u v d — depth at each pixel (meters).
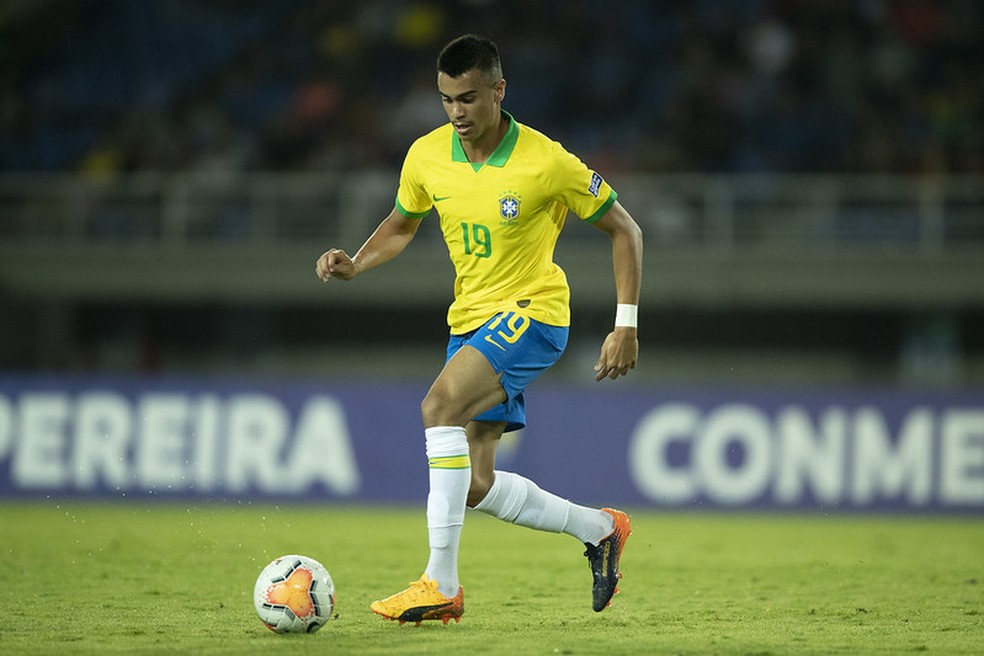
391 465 51.59
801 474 50.38
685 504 51.00
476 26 75.50
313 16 77.38
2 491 51.50
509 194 18.45
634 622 19.81
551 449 51.81
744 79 71.56
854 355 67.19
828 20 73.31
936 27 72.94
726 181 65.62
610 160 69.31
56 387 51.75
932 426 50.06
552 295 19.08
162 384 51.66
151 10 77.38
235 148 70.94
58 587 24.44
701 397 51.34
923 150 68.06
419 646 16.64
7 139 72.50
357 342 69.56
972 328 66.00
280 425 51.56
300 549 33.88
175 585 24.84
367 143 70.88
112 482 51.38
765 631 18.86
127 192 65.31
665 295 63.94
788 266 62.91
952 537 40.44
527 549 34.66
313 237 64.94
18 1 76.00
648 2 74.94
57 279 65.19
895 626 19.58
